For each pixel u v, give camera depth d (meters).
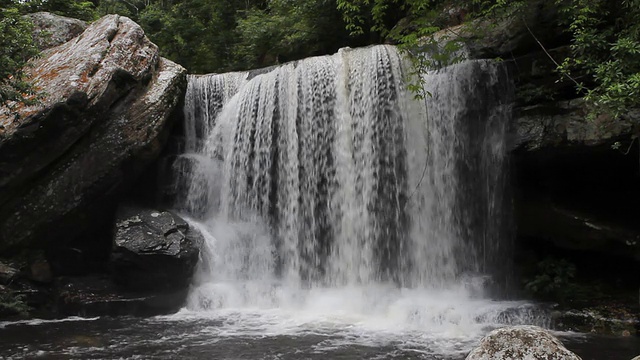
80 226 12.28
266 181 14.09
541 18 11.62
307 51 20.34
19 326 10.26
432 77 12.78
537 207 11.76
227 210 14.43
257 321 10.45
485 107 12.13
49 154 11.53
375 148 12.99
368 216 12.98
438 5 13.93
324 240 13.37
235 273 12.95
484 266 12.23
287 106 14.02
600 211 11.14
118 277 11.72
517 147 11.48
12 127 11.20
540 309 10.33
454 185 12.41
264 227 13.98
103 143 12.10
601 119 10.20
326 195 13.43
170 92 13.19
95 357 8.08
